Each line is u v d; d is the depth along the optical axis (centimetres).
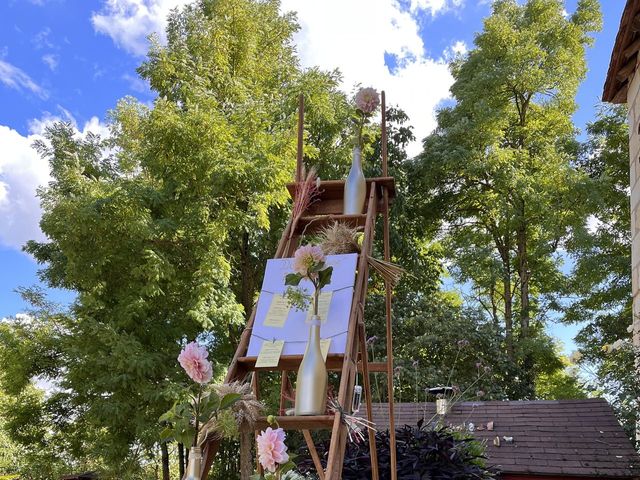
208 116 880
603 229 1377
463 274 1384
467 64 1523
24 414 986
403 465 364
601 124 1432
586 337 1361
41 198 884
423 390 1019
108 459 831
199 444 185
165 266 838
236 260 1082
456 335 1123
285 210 1054
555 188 1304
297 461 432
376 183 304
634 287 647
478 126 1363
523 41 1421
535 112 1489
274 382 1013
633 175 659
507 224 1388
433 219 1520
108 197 838
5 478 1116
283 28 1244
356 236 272
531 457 676
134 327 862
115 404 786
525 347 1241
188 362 174
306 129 1061
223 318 893
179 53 1002
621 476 621
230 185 900
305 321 234
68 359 911
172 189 916
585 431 714
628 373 609
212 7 1141
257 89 1102
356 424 232
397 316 1191
